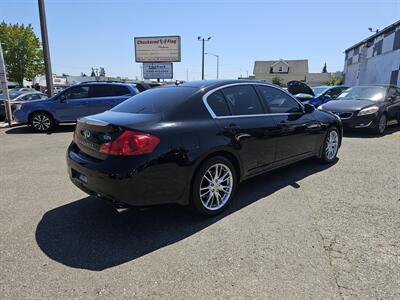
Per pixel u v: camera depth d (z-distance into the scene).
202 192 3.43
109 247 2.92
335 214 3.52
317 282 2.37
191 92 3.60
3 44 36.44
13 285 2.38
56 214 3.64
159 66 25.59
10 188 4.53
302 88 13.04
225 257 2.72
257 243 2.94
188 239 3.04
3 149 7.25
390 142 7.54
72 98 10.07
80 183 3.32
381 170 5.16
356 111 8.23
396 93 9.84
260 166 4.09
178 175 3.12
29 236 3.12
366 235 3.05
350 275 2.44
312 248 2.83
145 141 2.92
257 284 2.36
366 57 23.16
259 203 3.86
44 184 4.70
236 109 3.84
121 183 2.85
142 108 3.53
